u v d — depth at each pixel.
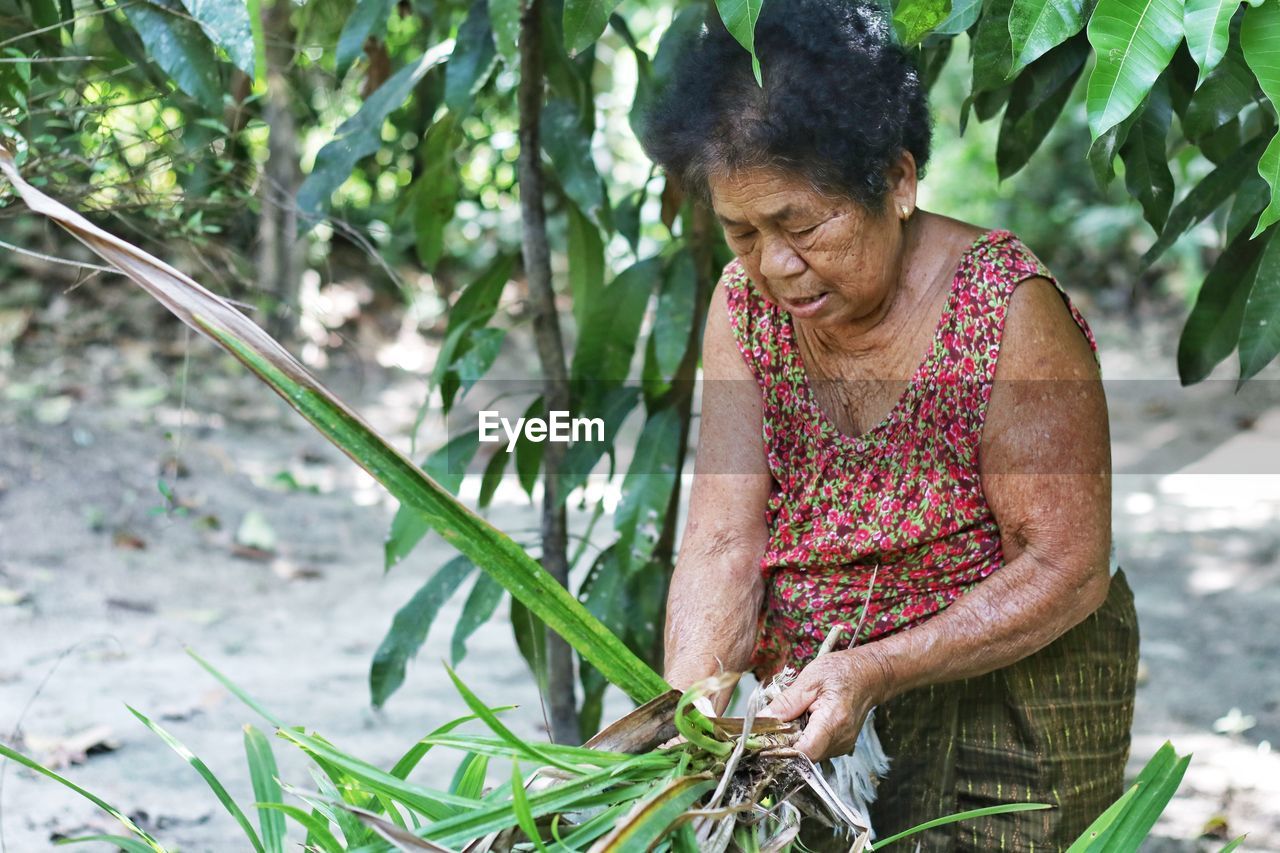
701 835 1.32
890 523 1.60
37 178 1.80
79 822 2.63
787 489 1.69
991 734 1.70
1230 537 4.89
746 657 1.66
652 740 1.37
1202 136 1.95
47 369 5.55
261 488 4.97
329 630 3.90
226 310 1.20
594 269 2.64
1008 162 2.04
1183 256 7.79
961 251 1.56
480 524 1.28
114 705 3.23
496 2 1.92
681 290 2.32
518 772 1.14
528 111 2.39
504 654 3.84
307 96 3.16
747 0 1.31
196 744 3.07
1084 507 1.53
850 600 1.65
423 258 2.64
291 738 1.33
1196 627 4.07
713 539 1.70
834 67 1.39
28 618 3.73
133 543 4.30
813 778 1.38
